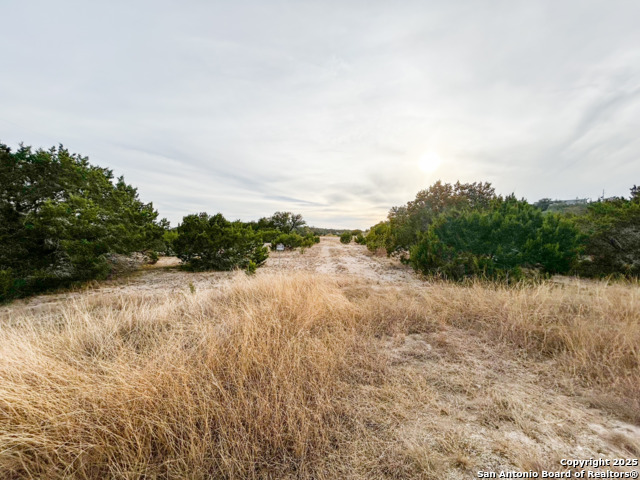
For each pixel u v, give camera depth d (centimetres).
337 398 224
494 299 468
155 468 156
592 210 869
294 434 177
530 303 436
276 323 351
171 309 459
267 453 166
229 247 1214
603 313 390
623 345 284
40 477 148
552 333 350
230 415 186
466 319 427
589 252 785
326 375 246
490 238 764
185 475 151
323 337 337
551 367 284
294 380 231
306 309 414
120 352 277
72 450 156
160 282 902
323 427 188
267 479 152
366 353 306
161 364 240
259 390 212
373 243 1925
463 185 1316
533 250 704
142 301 555
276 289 520
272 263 1438
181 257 1208
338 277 817
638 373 248
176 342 304
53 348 292
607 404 215
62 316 495
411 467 157
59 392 201
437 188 1305
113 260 1004
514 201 876
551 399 227
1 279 636
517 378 263
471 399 228
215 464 161
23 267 765
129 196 1339
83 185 991
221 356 266
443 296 528
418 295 586
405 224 1260
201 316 427
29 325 350
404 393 234
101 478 150
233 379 228
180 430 173
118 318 408
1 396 176
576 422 197
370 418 202
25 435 162
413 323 421
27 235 805
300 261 1520
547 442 177
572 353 300
